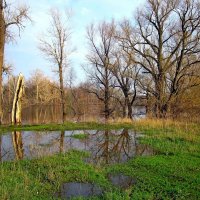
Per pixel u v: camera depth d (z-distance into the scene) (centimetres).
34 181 1159
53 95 5238
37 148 1884
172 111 3791
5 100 5644
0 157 1650
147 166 1385
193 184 1134
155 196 1022
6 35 2969
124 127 2947
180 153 1644
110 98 5253
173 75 4253
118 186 1124
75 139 2269
